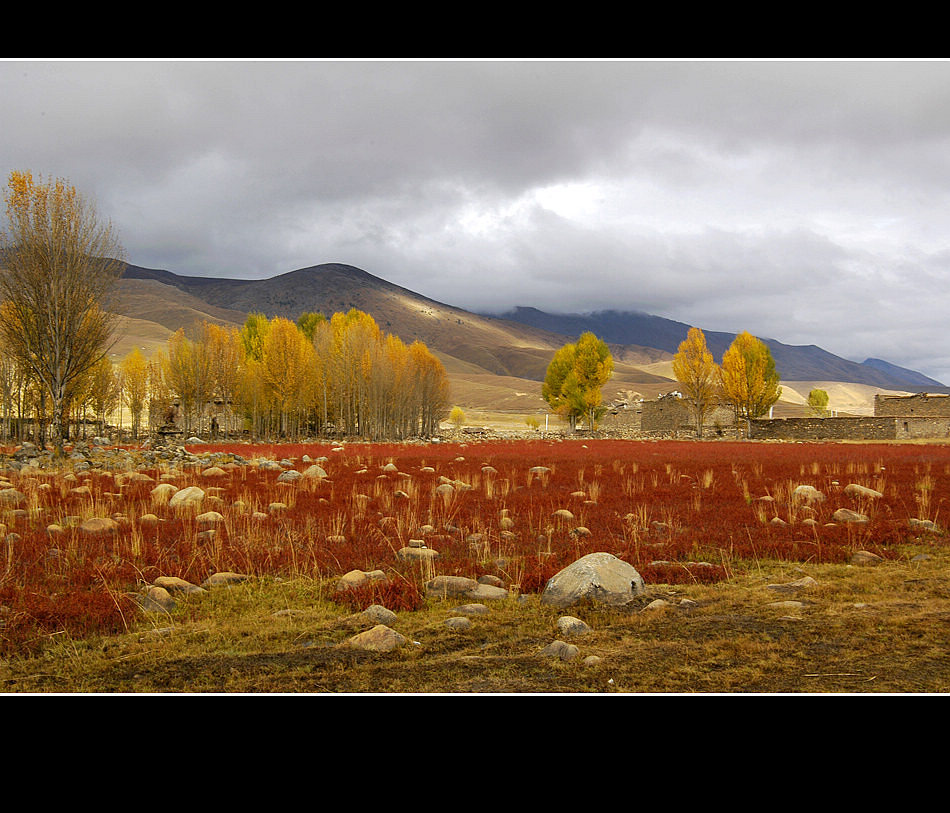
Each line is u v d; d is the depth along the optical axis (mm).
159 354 62281
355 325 67312
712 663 4793
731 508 12570
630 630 5672
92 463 21703
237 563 7988
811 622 5754
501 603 6633
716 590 7082
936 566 7930
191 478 17781
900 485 16328
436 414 83312
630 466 23078
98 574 7211
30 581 6992
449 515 11727
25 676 4645
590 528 10727
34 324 29453
